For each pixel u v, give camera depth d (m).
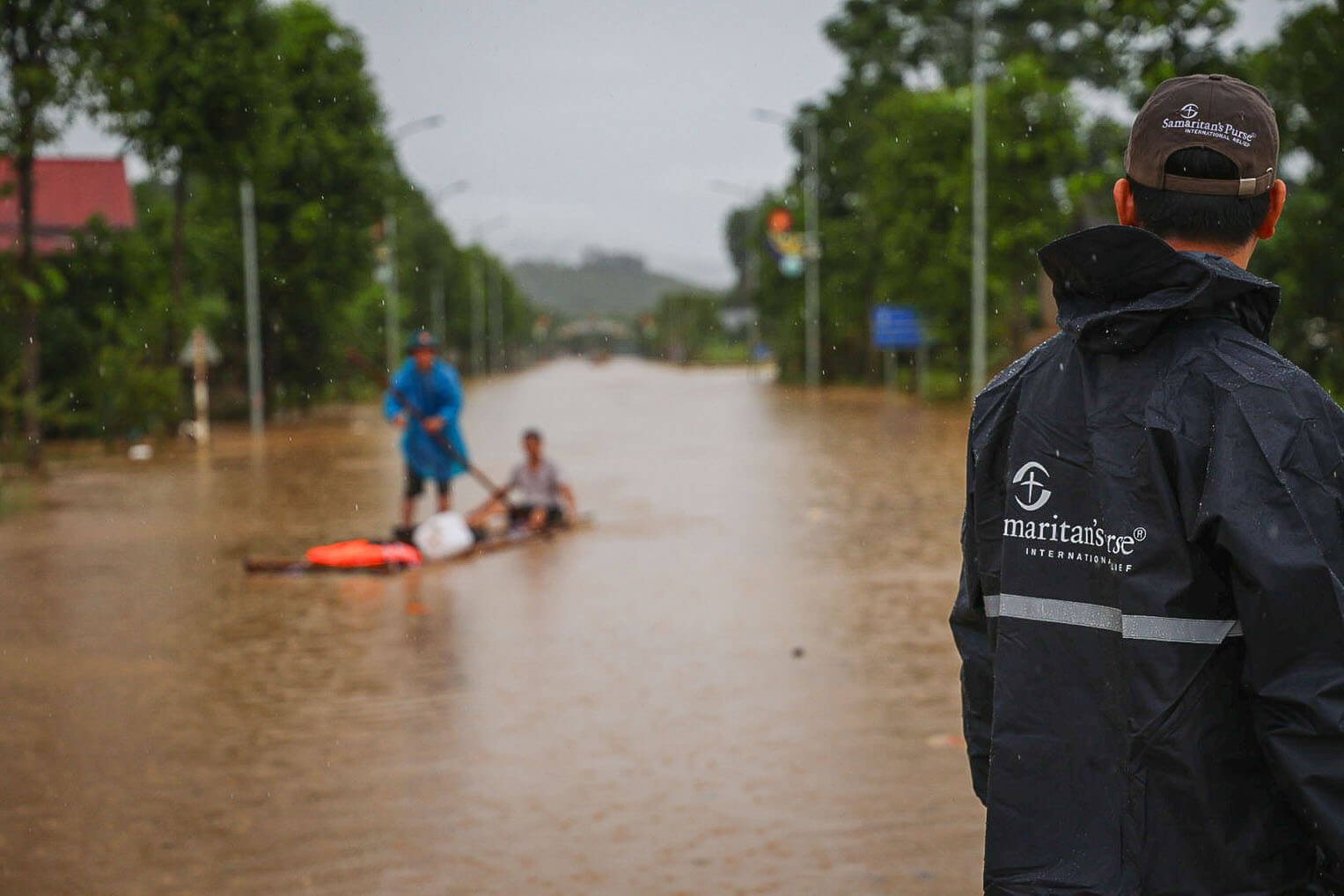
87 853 4.31
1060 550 1.80
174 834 4.47
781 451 21.42
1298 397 1.68
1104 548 1.75
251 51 22.88
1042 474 1.82
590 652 7.18
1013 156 28.06
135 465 21.23
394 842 4.38
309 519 13.74
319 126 30.53
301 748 5.46
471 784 4.96
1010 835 1.82
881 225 39.69
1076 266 1.79
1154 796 1.71
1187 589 1.68
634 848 4.29
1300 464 1.64
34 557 11.16
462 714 5.96
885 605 8.38
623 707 6.02
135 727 5.82
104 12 18.41
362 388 48.53
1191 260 1.72
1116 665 1.75
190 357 26.94
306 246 31.78
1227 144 1.85
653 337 180.75
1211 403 1.70
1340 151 10.40
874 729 5.58
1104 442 1.76
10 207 26.50
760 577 9.54
